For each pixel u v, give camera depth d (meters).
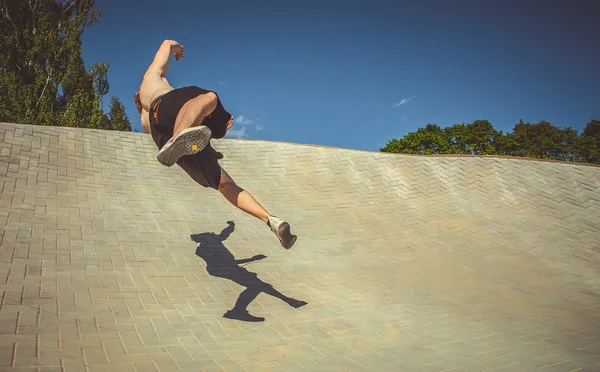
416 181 11.85
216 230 8.34
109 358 3.45
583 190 11.38
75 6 26.66
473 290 6.60
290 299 5.72
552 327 5.11
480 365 3.96
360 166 12.26
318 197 10.80
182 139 2.31
